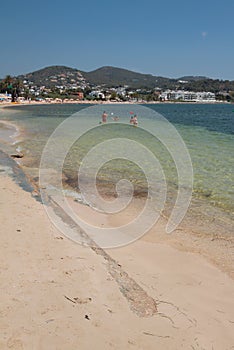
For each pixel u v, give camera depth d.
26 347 3.51
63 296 4.39
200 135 25.11
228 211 8.43
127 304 4.37
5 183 9.98
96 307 4.24
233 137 23.78
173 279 5.23
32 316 3.96
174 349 3.68
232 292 4.92
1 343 3.52
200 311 4.41
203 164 13.74
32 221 6.91
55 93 162.88
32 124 33.41
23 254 5.43
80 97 154.75
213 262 5.87
